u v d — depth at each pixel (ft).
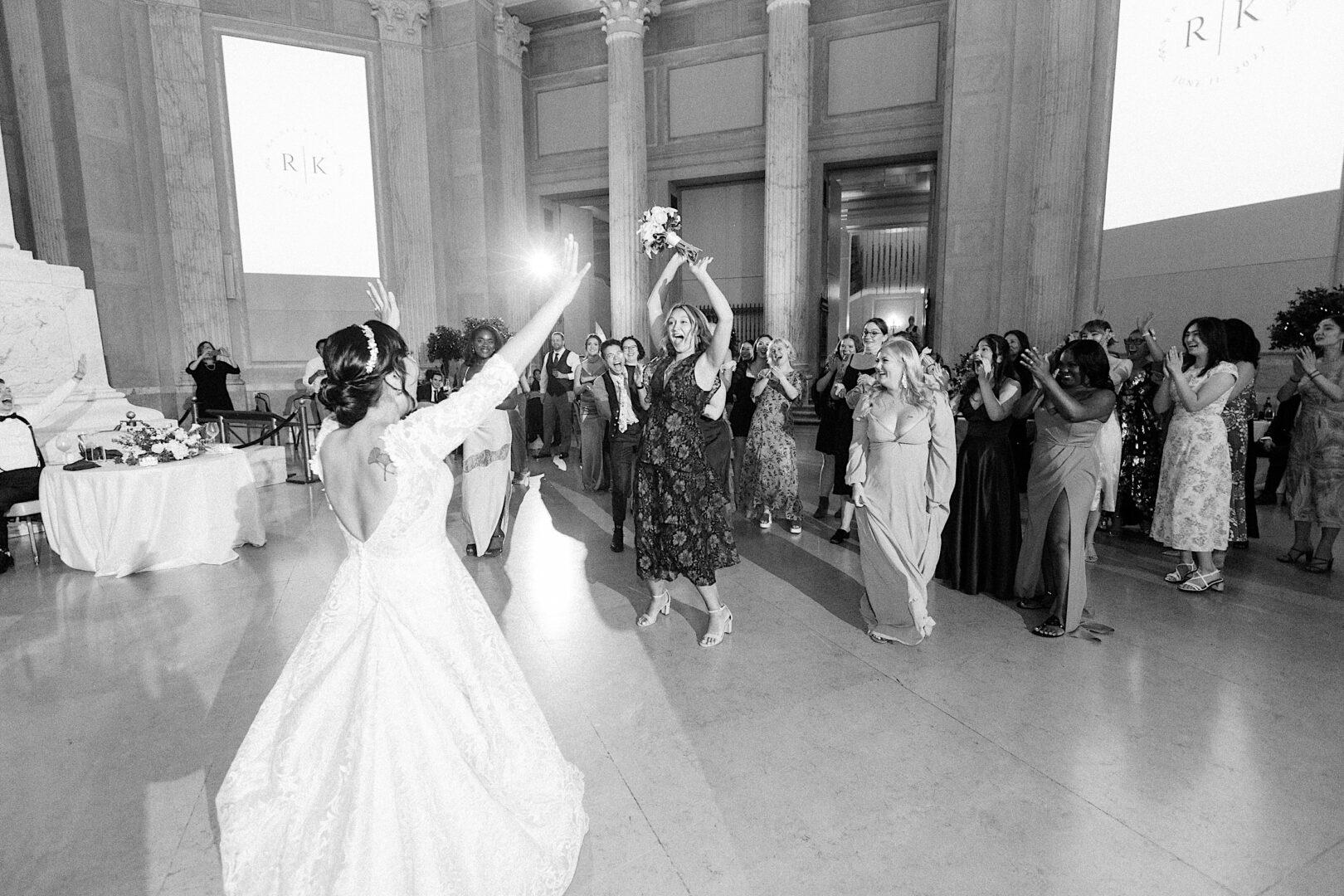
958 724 8.68
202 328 39.29
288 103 40.73
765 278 41.52
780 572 15.06
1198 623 11.83
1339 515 14.10
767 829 6.79
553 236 53.36
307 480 26.58
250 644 11.55
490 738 5.41
